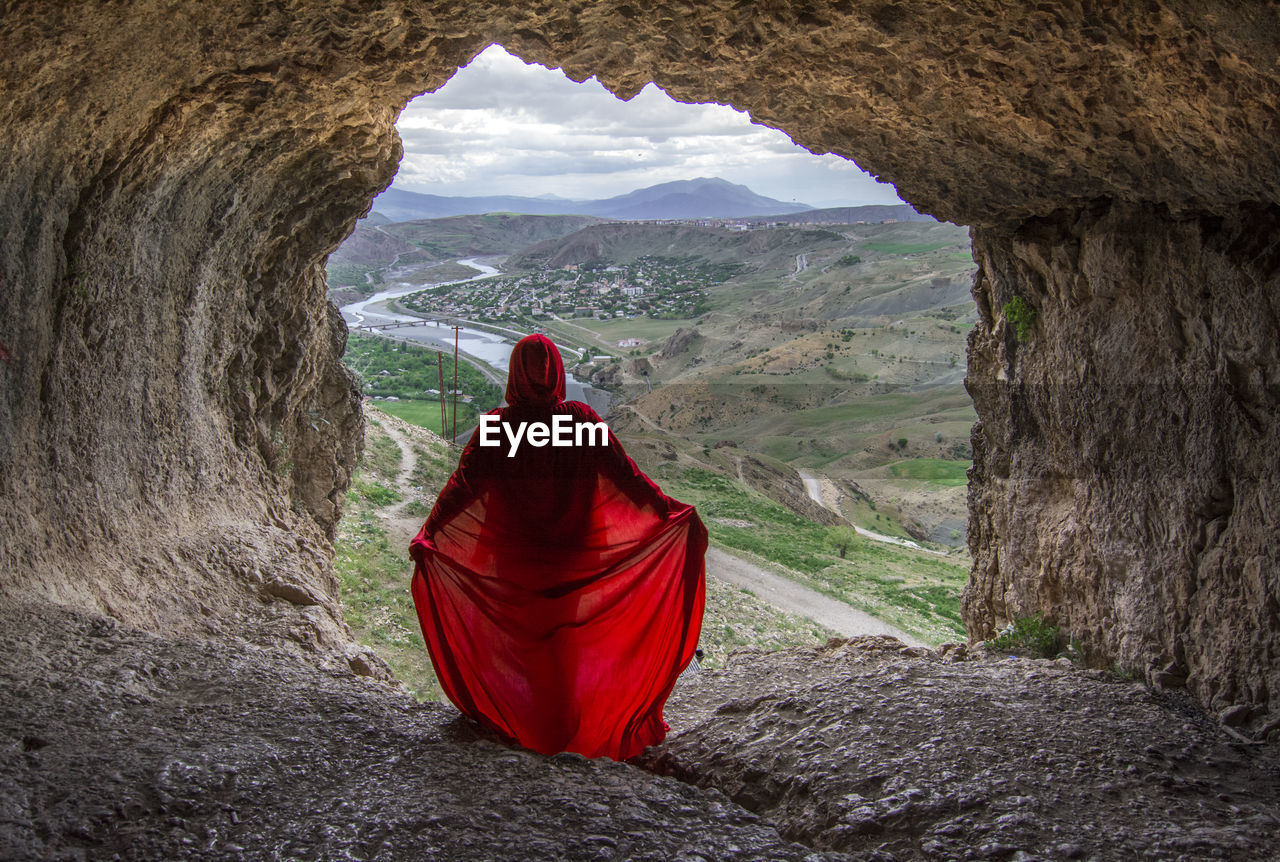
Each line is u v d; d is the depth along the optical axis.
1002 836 3.59
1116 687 5.95
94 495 6.70
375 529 22.16
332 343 13.30
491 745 4.25
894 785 4.20
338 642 7.49
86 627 5.18
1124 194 6.89
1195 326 6.59
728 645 21.28
